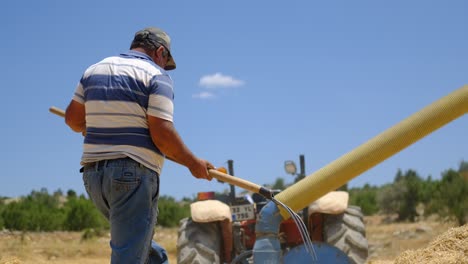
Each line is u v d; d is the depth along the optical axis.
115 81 3.26
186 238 7.46
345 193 7.58
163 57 3.61
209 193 8.17
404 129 4.17
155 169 3.27
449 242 4.46
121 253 3.14
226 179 3.58
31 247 17.47
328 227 7.36
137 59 3.38
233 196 8.55
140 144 3.20
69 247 17.69
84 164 3.28
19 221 26.08
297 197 4.45
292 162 8.29
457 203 19.97
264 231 4.51
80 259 15.79
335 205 7.26
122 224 3.15
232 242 7.72
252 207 8.05
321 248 4.65
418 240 17.02
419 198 26.92
